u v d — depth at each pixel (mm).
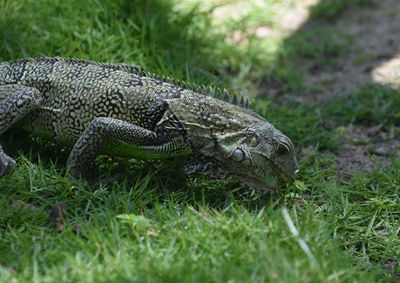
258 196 5336
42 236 4438
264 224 4578
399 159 6828
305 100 8852
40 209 4832
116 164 5879
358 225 5391
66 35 7809
